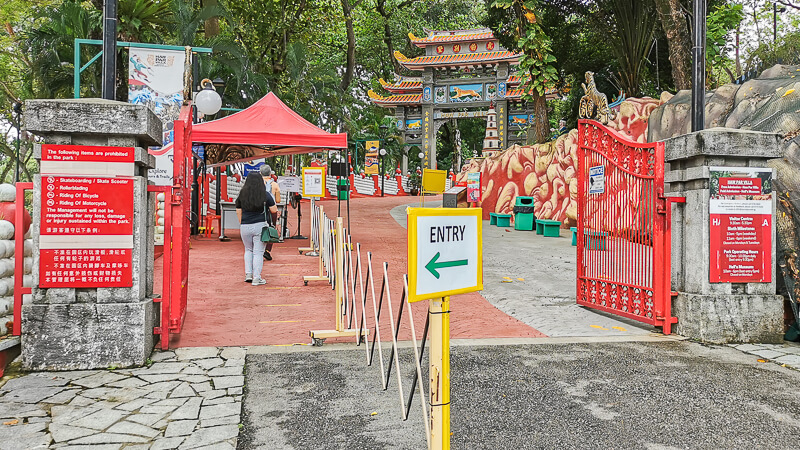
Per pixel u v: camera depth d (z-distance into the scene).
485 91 40.22
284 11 24.91
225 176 18.23
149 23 17.16
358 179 38.50
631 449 3.36
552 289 8.82
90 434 3.44
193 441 3.36
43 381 4.38
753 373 4.79
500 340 5.78
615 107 17.05
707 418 3.81
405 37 43.97
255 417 3.77
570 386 4.40
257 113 11.86
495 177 21.34
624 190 6.84
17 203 4.76
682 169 6.21
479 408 3.94
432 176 7.40
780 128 7.06
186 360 4.96
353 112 36.09
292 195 14.94
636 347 5.57
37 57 17.44
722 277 5.92
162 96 10.90
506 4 20.58
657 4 15.94
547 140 21.94
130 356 4.76
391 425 3.65
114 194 4.77
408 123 43.62
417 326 6.42
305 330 6.12
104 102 4.72
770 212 6.03
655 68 23.38
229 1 23.69
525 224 17.89
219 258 11.02
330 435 3.50
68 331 4.67
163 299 5.23
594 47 24.42
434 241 2.57
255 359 5.04
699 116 6.23
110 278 4.77
